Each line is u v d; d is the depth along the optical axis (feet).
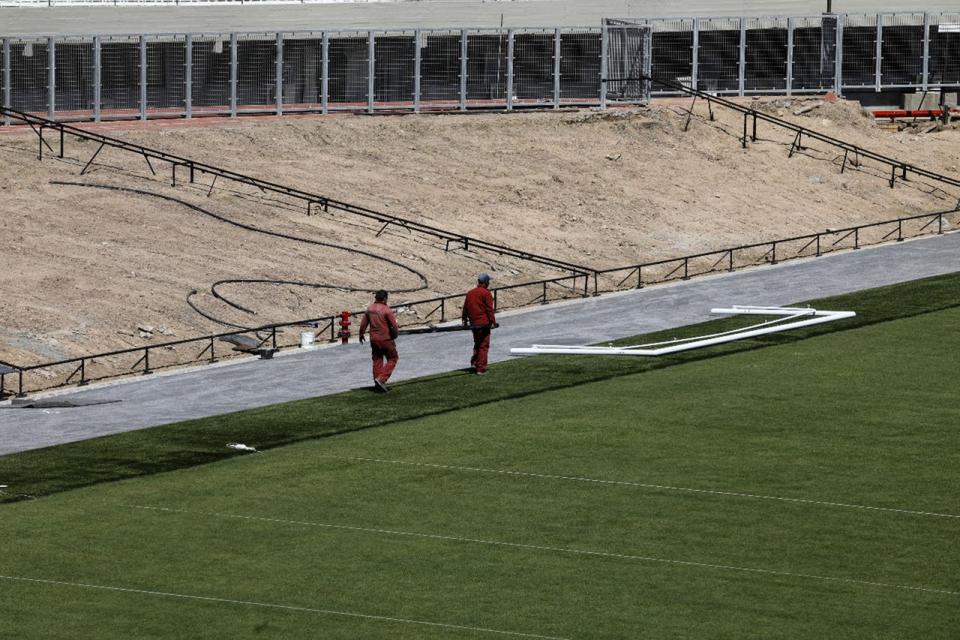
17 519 208.64
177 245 365.61
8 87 429.79
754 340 326.03
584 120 494.18
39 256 345.31
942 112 607.78
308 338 323.98
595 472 230.89
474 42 502.79
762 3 635.66
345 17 631.97
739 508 213.66
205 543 199.31
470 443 246.88
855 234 436.35
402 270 378.12
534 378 293.23
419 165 447.42
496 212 427.74
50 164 399.24
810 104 549.54
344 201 413.18
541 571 189.06
